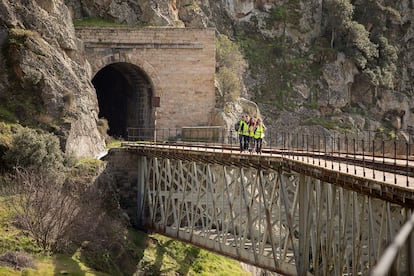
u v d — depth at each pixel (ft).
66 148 159.94
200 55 221.66
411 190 67.10
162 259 153.07
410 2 336.49
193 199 140.67
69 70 175.94
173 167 151.84
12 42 166.09
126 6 235.61
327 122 291.79
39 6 180.65
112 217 153.17
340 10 306.35
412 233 67.67
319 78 301.22
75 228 130.93
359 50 306.35
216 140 211.00
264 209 119.24
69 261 120.67
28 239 120.47
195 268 156.76
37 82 164.66
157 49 219.00
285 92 296.10
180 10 261.24
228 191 124.57
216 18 297.53
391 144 246.27
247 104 241.14
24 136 146.20
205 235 133.80
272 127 283.18
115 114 244.83
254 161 114.73
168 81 220.23
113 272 130.62
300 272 101.60
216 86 226.79
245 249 120.67
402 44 332.80
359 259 82.48
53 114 164.96
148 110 225.35
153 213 156.97
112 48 215.72
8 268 107.14
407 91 326.44
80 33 213.05
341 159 106.01
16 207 127.54
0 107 160.56
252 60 298.35
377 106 309.22
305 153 120.67
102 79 246.68
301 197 101.40
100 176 157.89
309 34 310.45
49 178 138.10
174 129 220.02
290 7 311.88
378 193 75.31
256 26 308.81
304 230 101.45
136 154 167.53
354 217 84.07
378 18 322.55
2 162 145.69
